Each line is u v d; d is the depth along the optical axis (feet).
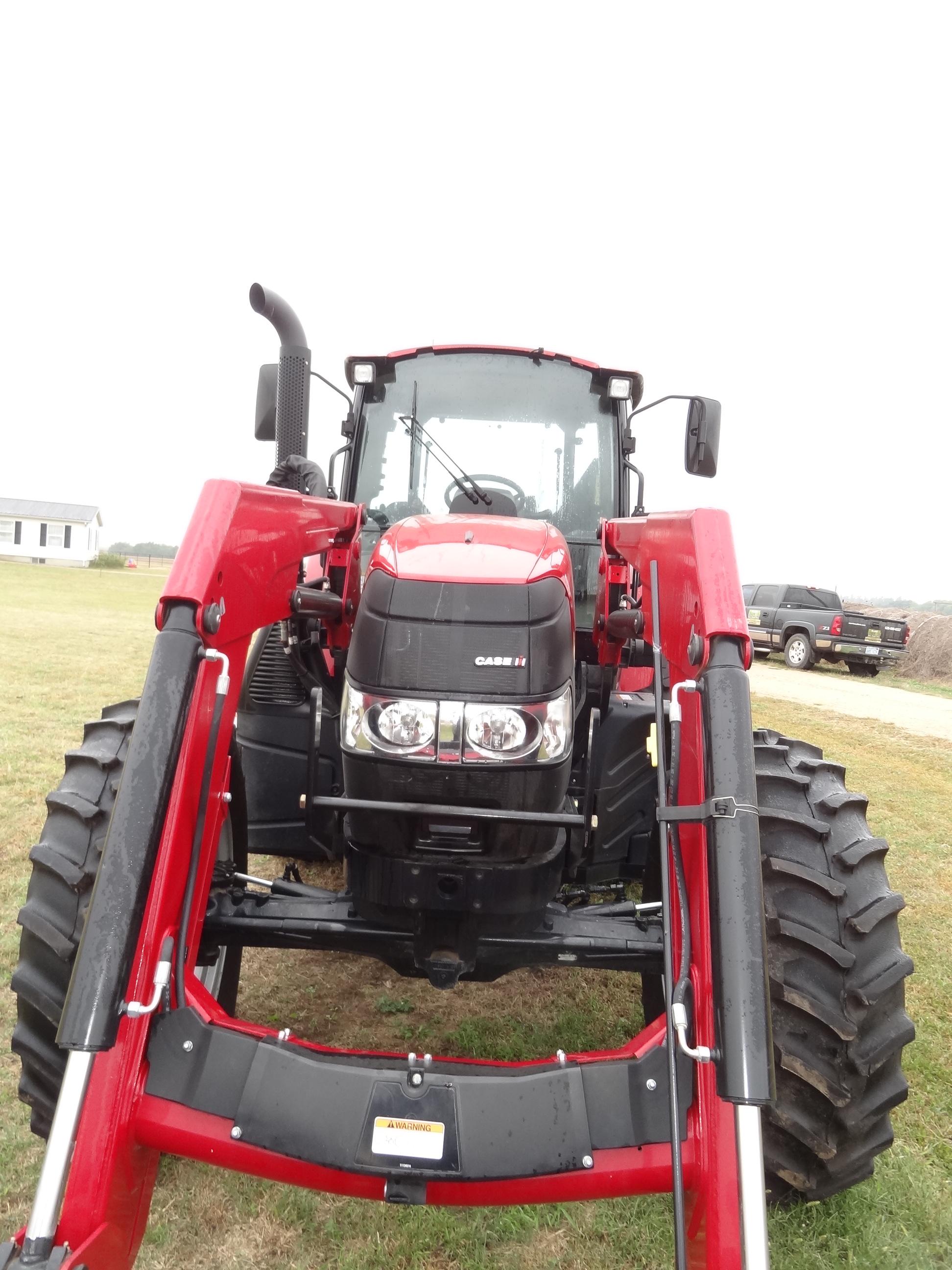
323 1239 7.38
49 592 89.35
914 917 15.64
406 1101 5.64
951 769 28.94
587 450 11.99
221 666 6.48
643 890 8.93
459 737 7.07
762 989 4.88
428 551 7.97
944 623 66.18
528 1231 7.55
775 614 66.23
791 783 7.45
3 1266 4.44
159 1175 8.04
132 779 5.37
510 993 11.91
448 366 12.06
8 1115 8.61
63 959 6.84
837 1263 7.23
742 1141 4.70
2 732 24.88
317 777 8.54
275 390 11.38
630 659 9.55
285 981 11.96
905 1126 9.36
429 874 7.31
